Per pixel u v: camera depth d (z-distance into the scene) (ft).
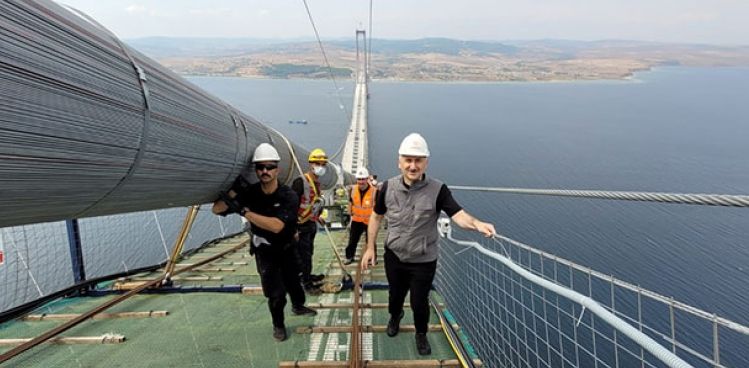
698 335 55.62
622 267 83.35
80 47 5.25
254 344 14.97
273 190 12.87
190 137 7.77
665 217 114.73
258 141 12.19
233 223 60.03
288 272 16.11
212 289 20.20
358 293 15.17
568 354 44.04
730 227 106.01
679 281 75.77
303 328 15.81
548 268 77.15
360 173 26.30
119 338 15.12
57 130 4.74
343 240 40.52
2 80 4.10
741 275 78.23
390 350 14.58
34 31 4.58
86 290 20.20
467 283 36.35
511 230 107.24
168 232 38.27
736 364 49.42
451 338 14.97
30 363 13.74
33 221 5.50
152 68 6.97
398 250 12.99
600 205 126.41
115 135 5.68
